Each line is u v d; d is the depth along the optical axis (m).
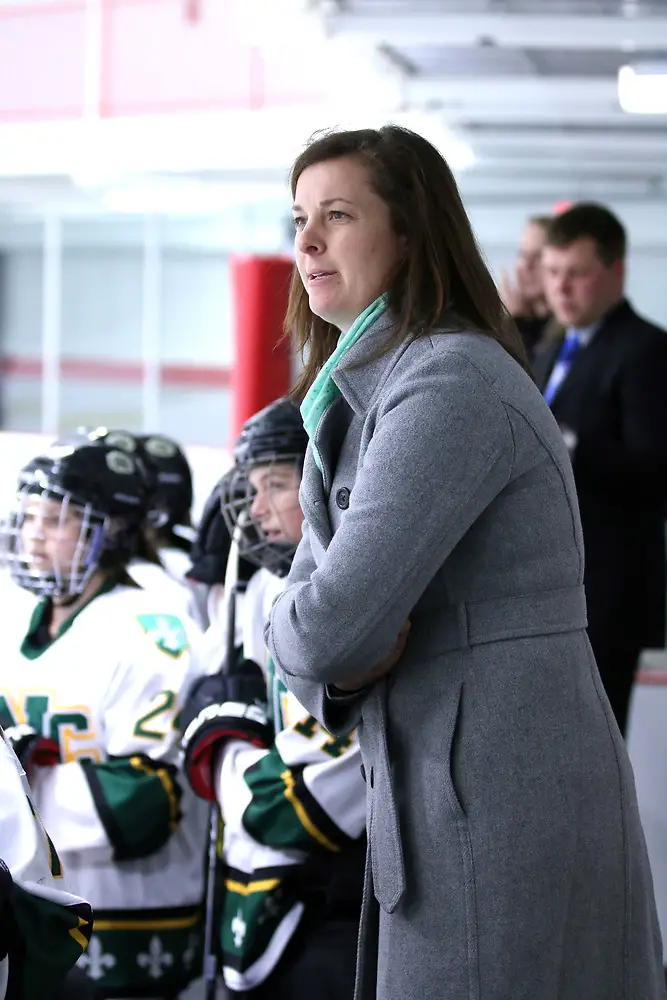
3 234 19.30
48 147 10.31
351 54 6.57
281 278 7.78
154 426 18.75
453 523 2.43
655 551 5.41
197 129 9.75
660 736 6.27
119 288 20.36
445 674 2.54
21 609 4.13
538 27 5.98
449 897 2.49
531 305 6.54
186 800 3.98
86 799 3.70
